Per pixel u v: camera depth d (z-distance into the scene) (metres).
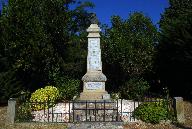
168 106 15.17
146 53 23.73
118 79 25.81
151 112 14.44
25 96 18.22
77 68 27.45
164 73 23.33
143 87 21.48
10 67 19.39
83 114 15.80
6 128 13.66
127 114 15.98
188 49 19.28
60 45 23.14
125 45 23.59
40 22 20.12
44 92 17.92
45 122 14.48
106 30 25.39
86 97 18.28
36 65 20.44
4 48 19.48
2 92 18.23
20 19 19.52
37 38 19.61
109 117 15.47
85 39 30.91
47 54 20.48
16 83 19.08
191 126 13.72
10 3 19.94
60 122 14.50
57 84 21.56
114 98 20.91
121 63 23.81
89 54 18.98
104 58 24.73
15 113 14.66
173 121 14.49
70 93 20.69
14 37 19.41
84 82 18.64
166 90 21.09
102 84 18.62
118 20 25.64
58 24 21.59
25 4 19.97
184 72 20.59
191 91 20.45
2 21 19.56
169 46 21.42
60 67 24.20
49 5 21.22
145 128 13.55
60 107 17.92
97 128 13.44
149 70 23.97
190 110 16.94
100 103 16.81
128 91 21.52
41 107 17.08
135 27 25.64
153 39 25.39
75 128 13.46
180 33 20.00
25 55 19.61
